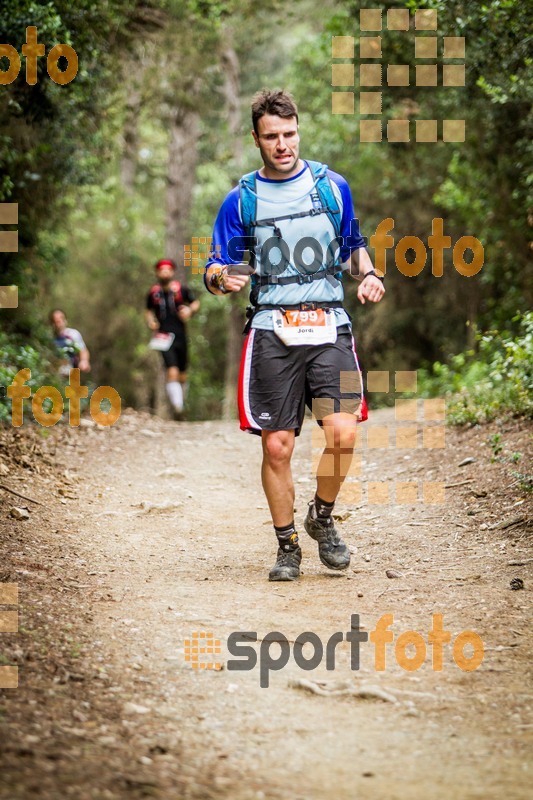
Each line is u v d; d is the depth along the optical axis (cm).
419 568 625
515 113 1340
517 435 914
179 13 1631
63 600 536
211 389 3878
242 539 742
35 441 1038
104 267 3275
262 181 588
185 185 3048
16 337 1493
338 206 591
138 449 1120
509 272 1678
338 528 747
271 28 2700
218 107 2903
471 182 1630
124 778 323
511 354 1113
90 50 1260
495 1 1039
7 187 1234
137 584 589
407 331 2434
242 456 1126
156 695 414
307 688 427
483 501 759
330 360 596
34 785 305
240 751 363
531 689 432
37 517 736
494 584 583
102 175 1759
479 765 356
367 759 361
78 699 397
